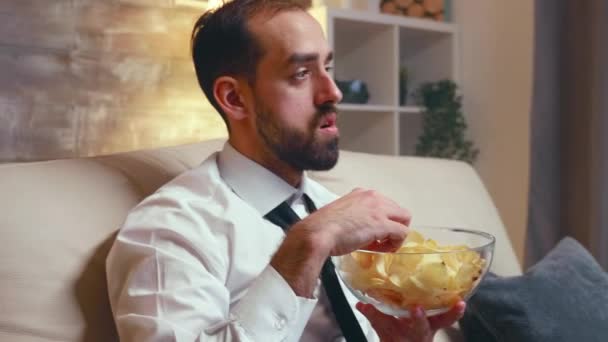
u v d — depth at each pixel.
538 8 2.16
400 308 0.77
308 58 1.13
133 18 1.81
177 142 1.91
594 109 2.01
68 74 1.69
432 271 0.73
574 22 2.12
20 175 1.08
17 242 0.99
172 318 0.90
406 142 2.89
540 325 1.26
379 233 0.86
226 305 0.98
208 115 1.97
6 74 1.59
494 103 2.59
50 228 1.03
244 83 1.17
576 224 2.14
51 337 0.95
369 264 0.76
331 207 0.90
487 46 2.62
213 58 1.20
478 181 1.80
